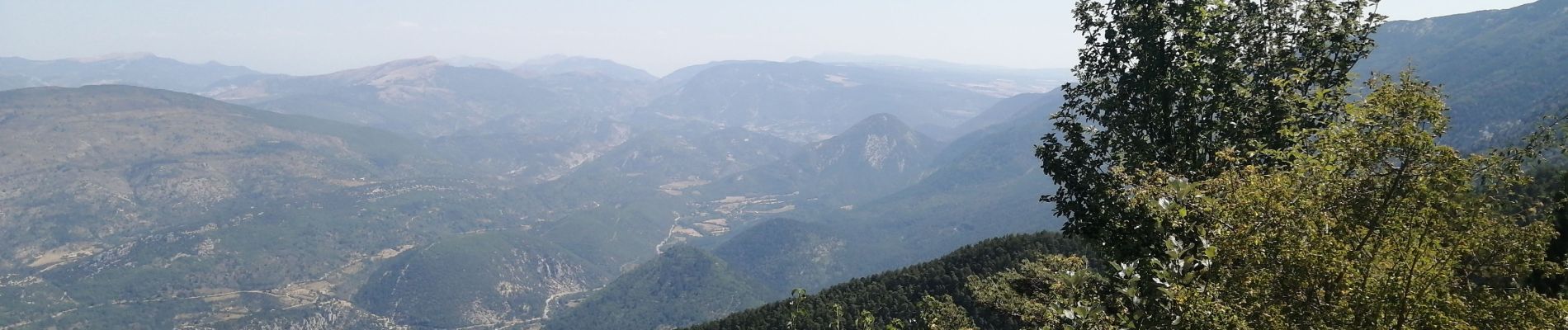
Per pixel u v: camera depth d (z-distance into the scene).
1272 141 19.41
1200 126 20.61
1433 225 12.31
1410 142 12.24
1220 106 20.09
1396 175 12.59
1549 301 12.88
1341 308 12.01
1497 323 12.84
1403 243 12.34
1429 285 12.09
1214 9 20.75
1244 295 12.05
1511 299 13.03
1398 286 11.97
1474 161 12.81
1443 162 12.27
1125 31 21.84
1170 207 13.27
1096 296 14.09
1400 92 13.27
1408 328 11.91
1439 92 13.45
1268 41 21.16
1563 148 13.52
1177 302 11.27
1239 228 12.53
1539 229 13.33
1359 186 12.78
